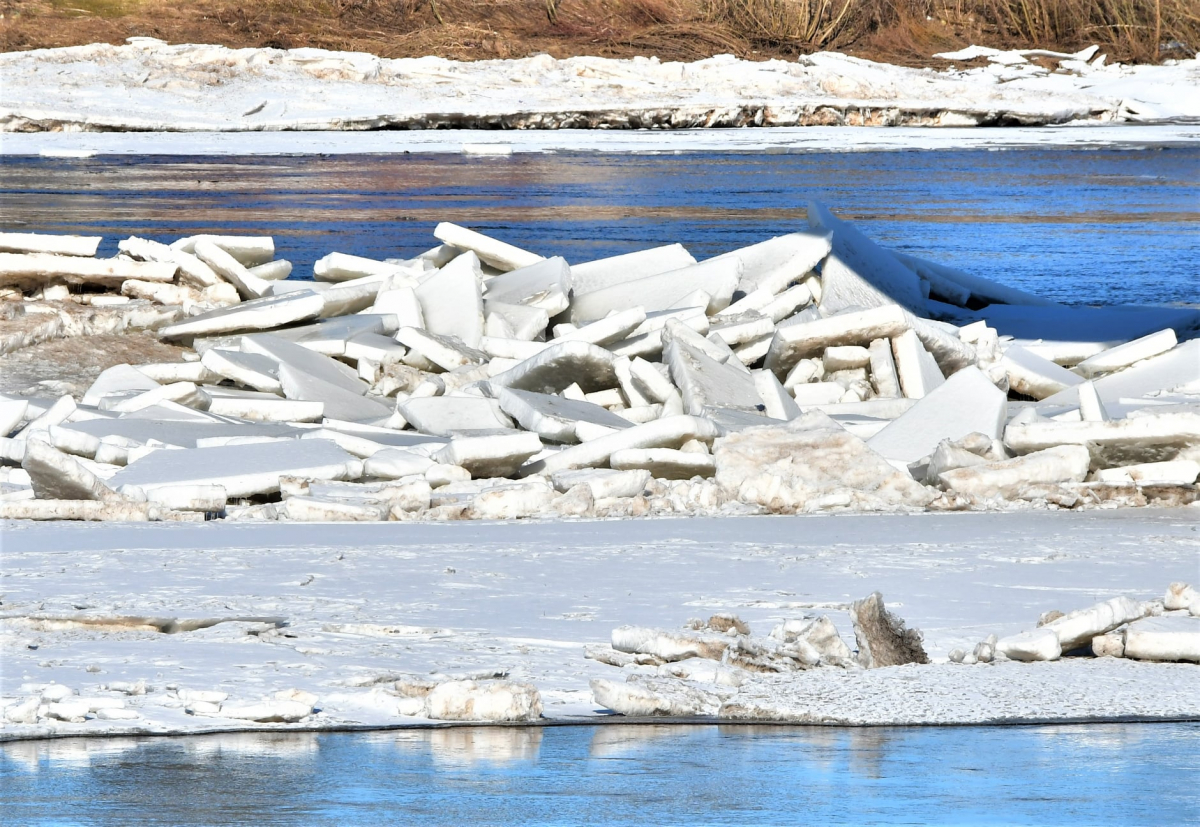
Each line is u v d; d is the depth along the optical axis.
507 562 37.53
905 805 20.36
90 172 185.50
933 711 25.56
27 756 22.25
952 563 37.34
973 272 114.75
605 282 78.12
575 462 51.72
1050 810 20.17
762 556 38.34
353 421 60.62
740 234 133.25
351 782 21.16
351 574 35.94
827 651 28.86
